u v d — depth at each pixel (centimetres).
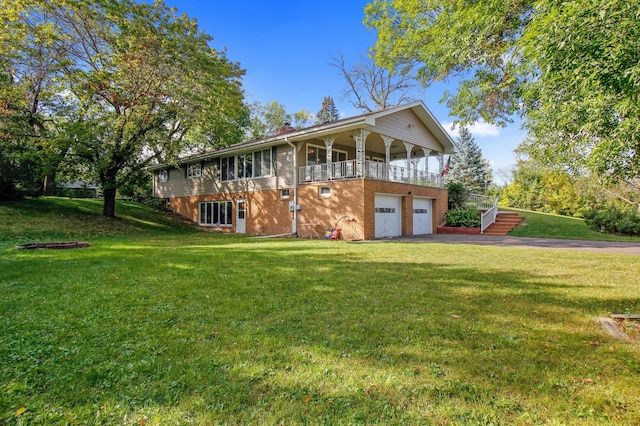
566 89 339
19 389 234
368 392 231
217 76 1739
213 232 1920
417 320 374
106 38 1484
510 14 532
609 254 910
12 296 463
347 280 575
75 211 1769
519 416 207
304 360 278
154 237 1493
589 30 261
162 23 1512
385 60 1691
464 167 3922
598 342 317
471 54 684
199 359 279
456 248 1058
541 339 323
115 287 518
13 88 1430
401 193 1623
